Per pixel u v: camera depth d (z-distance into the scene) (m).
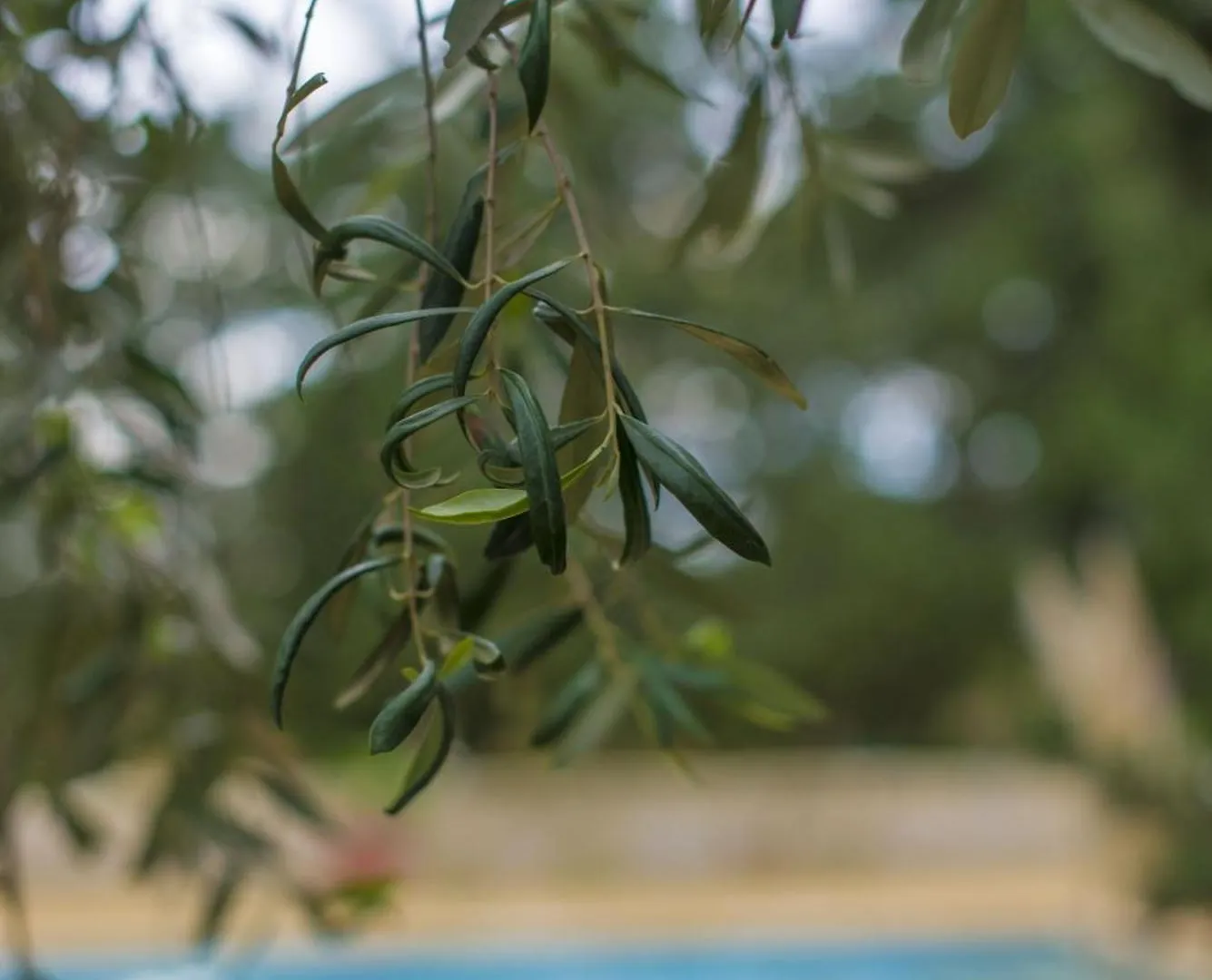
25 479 0.90
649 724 0.78
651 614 0.79
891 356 8.76
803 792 4.55
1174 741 3.83
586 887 4.14
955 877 4.29
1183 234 7.09
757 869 4.30
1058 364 8.53
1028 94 8.00
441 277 0.54
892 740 8.46
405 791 0.49
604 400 0.51
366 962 3.43
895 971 3.66
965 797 4.53
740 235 0.81
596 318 0.48
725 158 0.74
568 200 0.51
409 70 0.71
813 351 8.47
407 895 3.92
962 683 8.50
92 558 1.02
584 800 4.37
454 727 0.50
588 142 0.91
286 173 0.52
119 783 1.62
